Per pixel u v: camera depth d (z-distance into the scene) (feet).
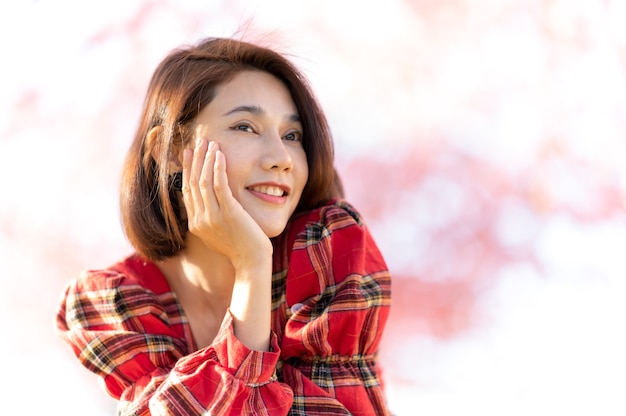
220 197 5.38
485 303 14.48
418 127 15.80
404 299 14.89
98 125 15.14
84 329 5.85
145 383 5.54
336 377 5.55
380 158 15.69
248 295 5.30
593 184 14.80
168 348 5.72
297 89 5.92
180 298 6.10
